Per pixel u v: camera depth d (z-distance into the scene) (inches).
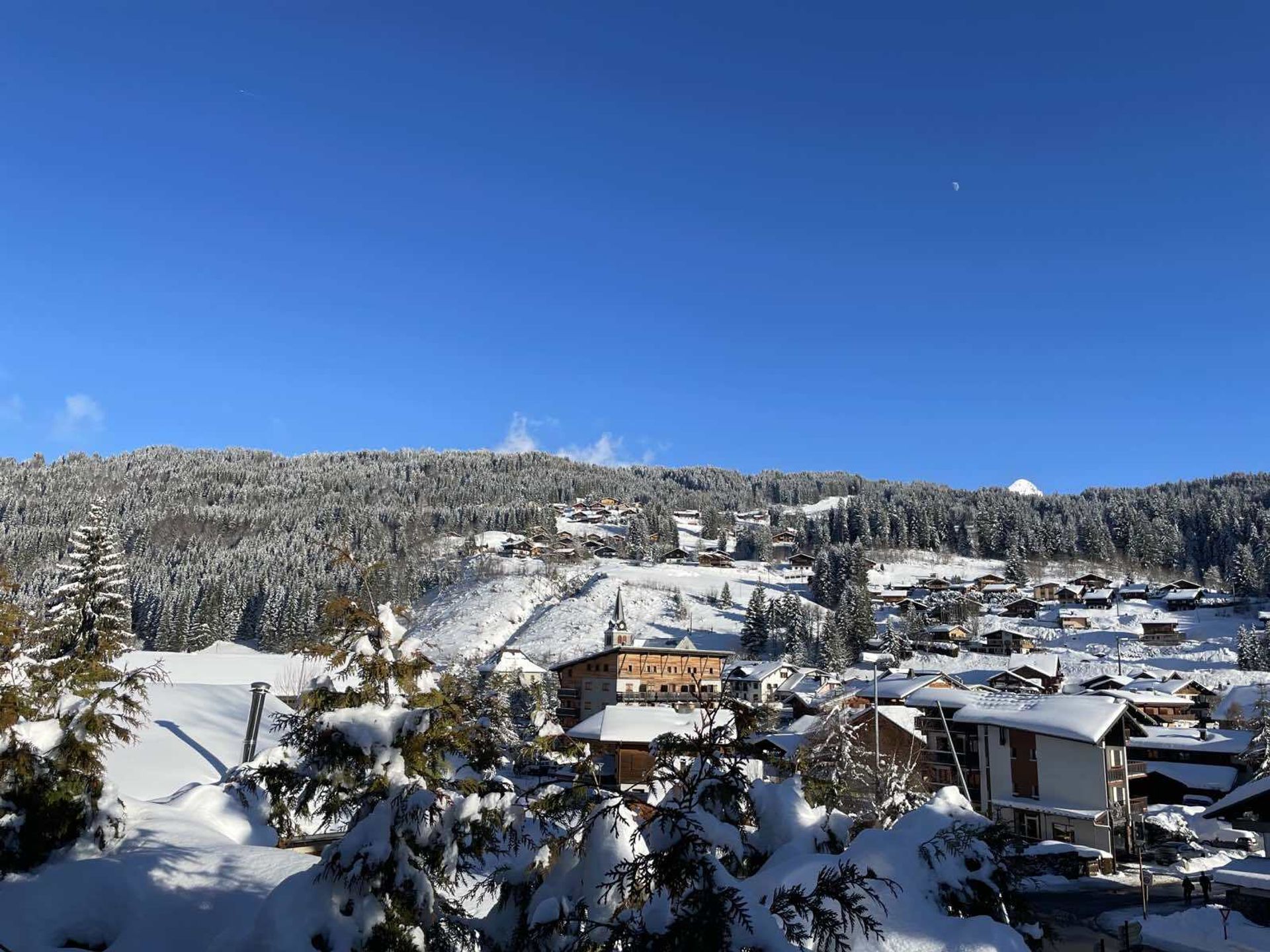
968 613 4589.1
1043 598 5201.8
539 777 464.1
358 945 330.6
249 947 332.8
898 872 305.3
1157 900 1249.4
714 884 276.8
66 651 1349.7
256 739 966.4
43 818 453.4
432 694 468.8
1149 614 4544.8
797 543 7544.3
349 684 467.8
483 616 4832.7
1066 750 1636.3
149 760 898.7
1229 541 5890.8
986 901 309.9
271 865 493.7
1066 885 1386.6
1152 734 2234.3
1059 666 3292.3
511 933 346.9
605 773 1807.3
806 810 365.4
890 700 2102.6
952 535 7273.6
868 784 1210.0
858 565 5147.6
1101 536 6466.5
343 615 469.1
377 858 335.9
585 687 3292.3
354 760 414.3
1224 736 2133.4
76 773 474.9
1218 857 1582.2
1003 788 1717.5
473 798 374.9
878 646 3799.2
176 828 535.8
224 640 4485.7
